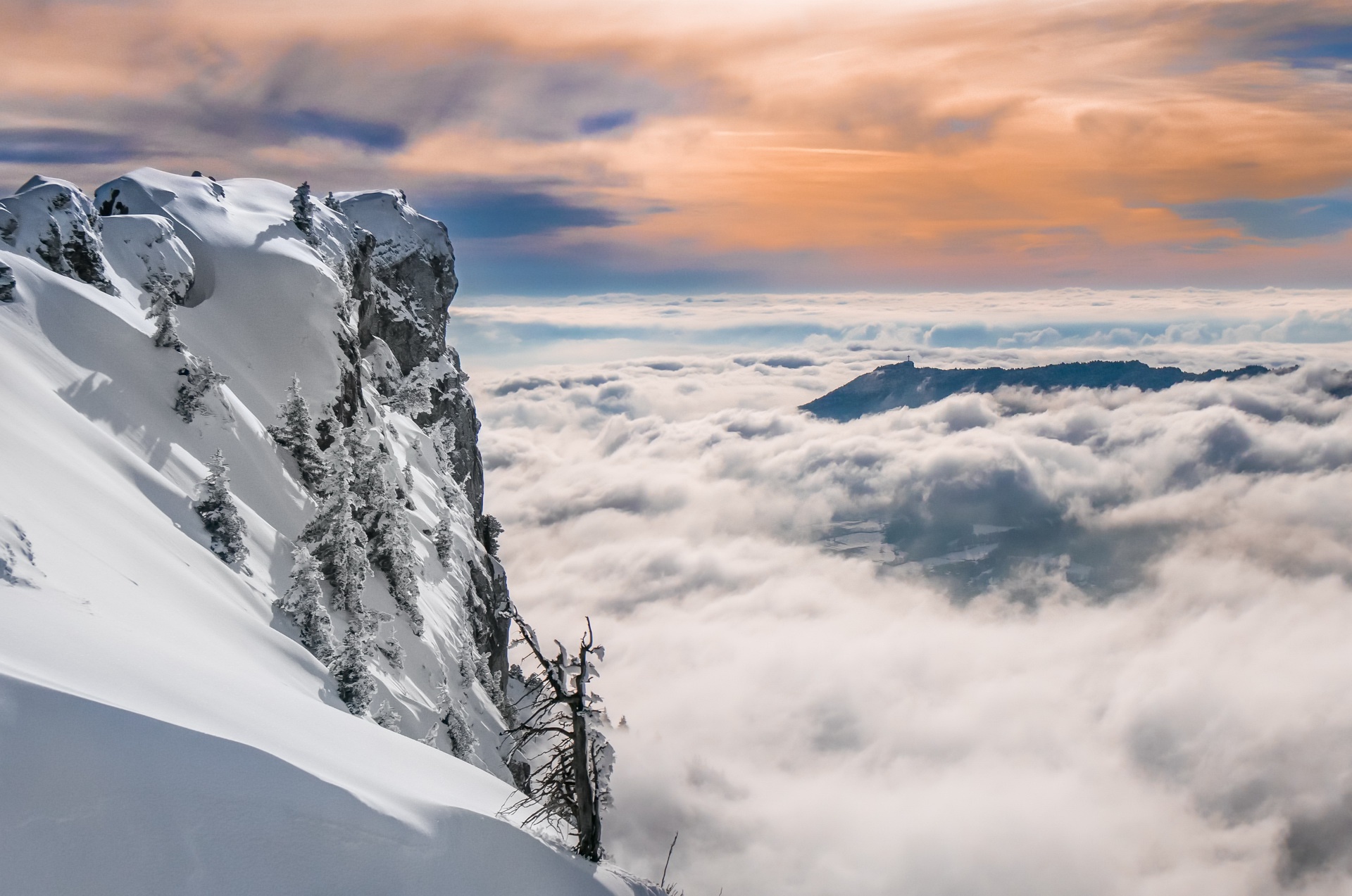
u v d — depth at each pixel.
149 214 68.56
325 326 70.25
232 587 36.91
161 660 14.34
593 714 16.50
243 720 12.78
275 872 8.91
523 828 14.93
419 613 61.47
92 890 7.74
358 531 52.03
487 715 64.50
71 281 51.94
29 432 31.64
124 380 48.25
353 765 13.09
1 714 8.83
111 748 9.10
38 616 13.48
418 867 10.38
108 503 31.66
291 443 60.09
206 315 65.44
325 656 39.59
